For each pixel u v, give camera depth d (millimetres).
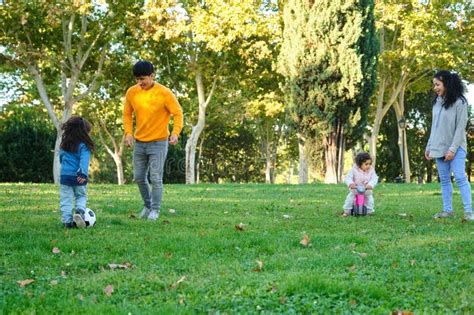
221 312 3545
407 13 27609
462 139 8195
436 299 3766
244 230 6879
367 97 22375
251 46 25797
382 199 12461
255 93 30656
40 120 34219
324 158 22750
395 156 41812
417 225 7520
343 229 7117
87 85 29156
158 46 27438
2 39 24203
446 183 8555
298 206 10477
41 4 23047
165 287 4094
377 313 3475
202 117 28844
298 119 22609
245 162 49375
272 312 3525
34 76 24781
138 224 7426
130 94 8156
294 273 4402
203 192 14352
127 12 24859
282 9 26266
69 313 3461
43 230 6781
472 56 26891
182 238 6129
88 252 5422
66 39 25094
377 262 4891
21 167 32688
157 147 8086
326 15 21453
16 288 4082
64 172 7164
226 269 4695
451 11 27188
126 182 49219
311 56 21844
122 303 3711
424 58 27125
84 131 7191
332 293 3934
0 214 8469
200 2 27359
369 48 22156
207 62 27953
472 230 7020
